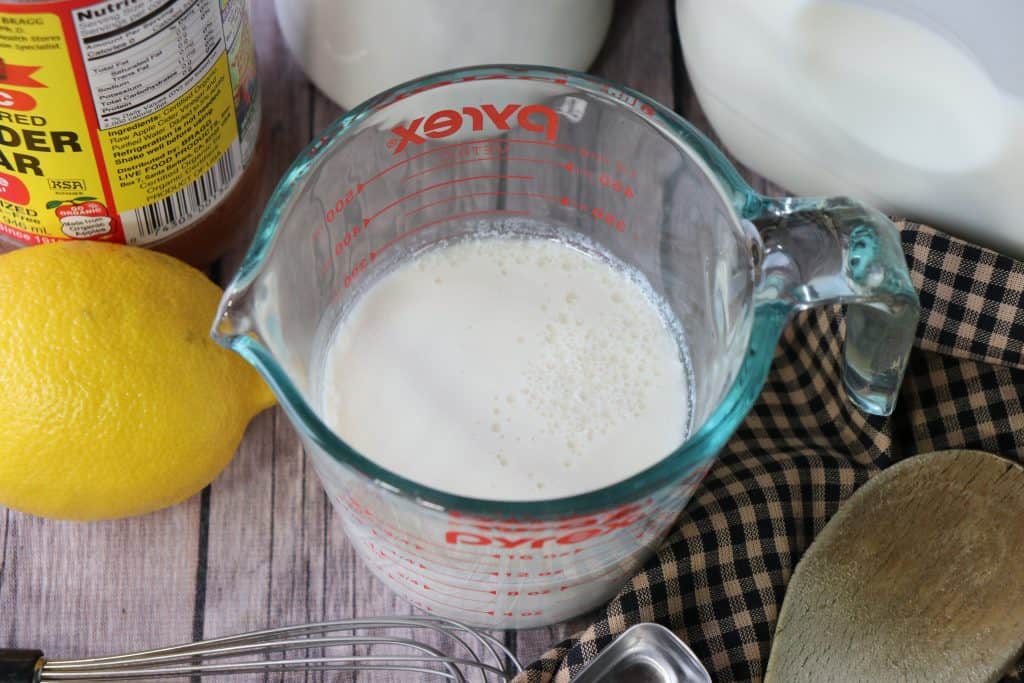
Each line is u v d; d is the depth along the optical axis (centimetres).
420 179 46
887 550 47
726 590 46
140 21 42
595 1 51
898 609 46
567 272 47
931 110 45
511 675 47
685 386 45
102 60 42
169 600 47
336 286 46
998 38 43
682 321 46
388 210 46
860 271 38
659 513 41
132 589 47
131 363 43
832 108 47
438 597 44
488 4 48
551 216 47
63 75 42
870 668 45
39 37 41
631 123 43
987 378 48
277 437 49
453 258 47
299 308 43
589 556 41
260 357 38
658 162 44
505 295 46
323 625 45
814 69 46
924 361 49
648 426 44
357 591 48
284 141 54
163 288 44
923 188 48
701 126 55
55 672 44
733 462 48
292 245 41
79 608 47
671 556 45
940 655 45
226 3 45
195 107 45
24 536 48
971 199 47
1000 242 49
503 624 46
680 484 39
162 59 43
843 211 39
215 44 45
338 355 45
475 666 46
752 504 46
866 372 43
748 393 38
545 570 42
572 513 37
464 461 43
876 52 45
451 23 49
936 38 43
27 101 42
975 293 47
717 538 46
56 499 44
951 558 47
